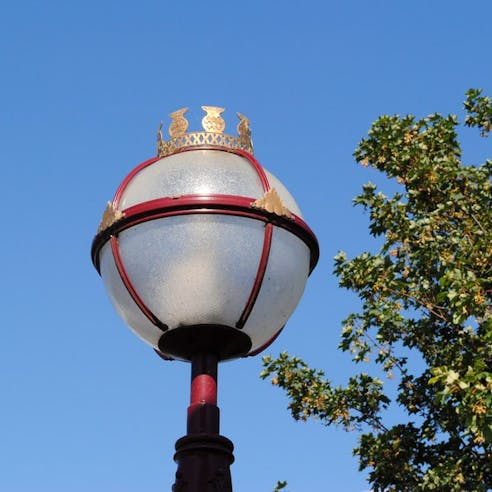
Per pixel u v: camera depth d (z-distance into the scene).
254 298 4.92
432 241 12.33
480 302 10.22
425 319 12.70
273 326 5.18
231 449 4.83
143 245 4.98
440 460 11.94
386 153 13.36
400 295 12.51
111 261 5.15
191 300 4.89
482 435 9.31
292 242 5.10
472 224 12.44
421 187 12.92
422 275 12.50
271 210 4.96
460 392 9.75
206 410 4.89
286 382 13.15
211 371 5.02
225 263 4.88
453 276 10.42
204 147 5.41
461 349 11.98
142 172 5.43
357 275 12.56
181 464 4.70
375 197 12.90
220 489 4.60
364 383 12.98
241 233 4.92
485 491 10.87
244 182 5.14
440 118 13.53
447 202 12.48
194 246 4.88
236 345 5.07
